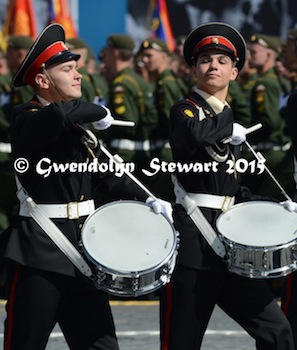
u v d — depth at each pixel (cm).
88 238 1739
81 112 1712
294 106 1909
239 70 1903
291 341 1838
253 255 1764
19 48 3281
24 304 1734
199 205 1830
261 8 4431
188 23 4444
